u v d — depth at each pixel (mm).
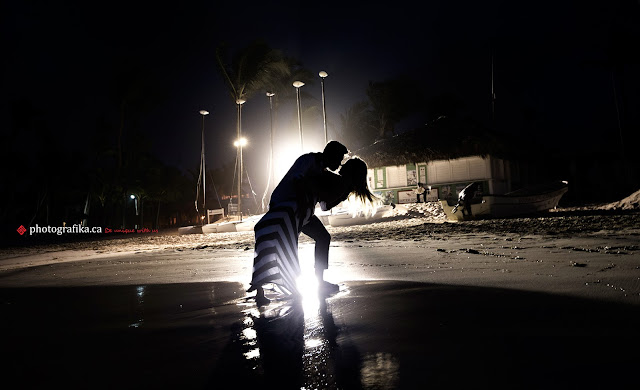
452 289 2760
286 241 2709
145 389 1300
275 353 1583
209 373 1411
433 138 26812
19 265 8688
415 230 11469
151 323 2271
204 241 16250
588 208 19672
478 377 1242
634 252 4383
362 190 3303
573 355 1379
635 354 1361
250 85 31484
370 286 3113
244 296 3053
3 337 2064
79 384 1372
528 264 3865
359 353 1524
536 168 32750
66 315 2637
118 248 14273
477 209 16172
